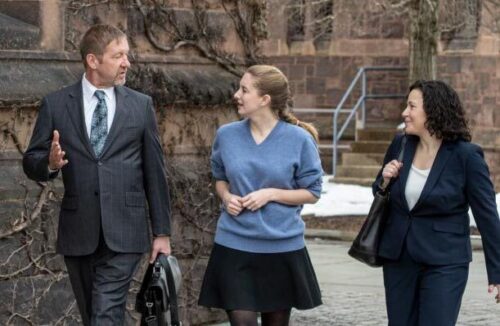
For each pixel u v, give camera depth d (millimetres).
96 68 7191
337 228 22203
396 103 29766
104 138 7207
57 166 6906
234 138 7418
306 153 7375
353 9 29797
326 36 30219
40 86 8859
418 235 7250
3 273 8594
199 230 10305
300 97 30359
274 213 7285
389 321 7387
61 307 8992
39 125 7223
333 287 14039
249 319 7258
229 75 10672
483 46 27422
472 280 15016
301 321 11336
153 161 7305
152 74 9820
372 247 7340
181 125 10156
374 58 29859
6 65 8773
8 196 8633
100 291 7168
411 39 24562
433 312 7160
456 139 7297
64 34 9242
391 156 7496
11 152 8703
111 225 7145
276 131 7391
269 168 7297
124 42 7234
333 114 30188
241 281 7270
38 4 9047
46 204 8852
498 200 24516
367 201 24359
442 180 7242
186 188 10141
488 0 26141
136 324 9719
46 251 8875
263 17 10984
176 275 7180
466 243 7305
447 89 7328
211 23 10516
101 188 7145
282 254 7312
